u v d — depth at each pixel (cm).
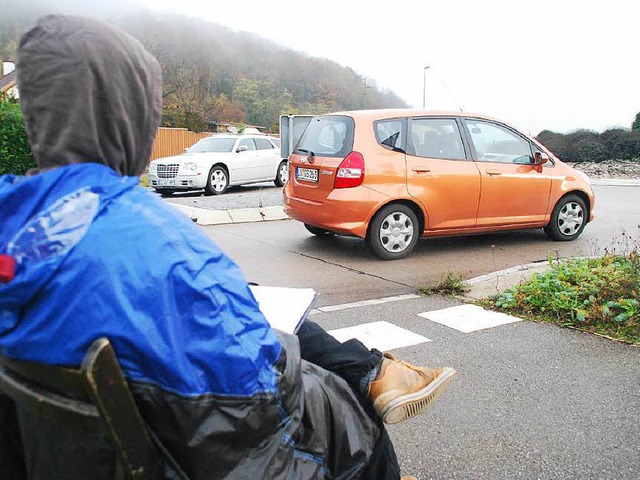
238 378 113
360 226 669
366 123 676
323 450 142
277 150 1645
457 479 253
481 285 566
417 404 180
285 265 666
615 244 780
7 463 133
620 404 317
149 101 120
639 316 432
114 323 101
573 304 457
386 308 497
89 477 113
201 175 1418
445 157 708
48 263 100
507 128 762
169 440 111
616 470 258
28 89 112
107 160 115
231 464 117
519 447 276
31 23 114
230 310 114
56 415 106
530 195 762
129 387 105
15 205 106
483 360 378
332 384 153
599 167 2439
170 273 106
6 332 105
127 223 106
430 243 798
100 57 110
